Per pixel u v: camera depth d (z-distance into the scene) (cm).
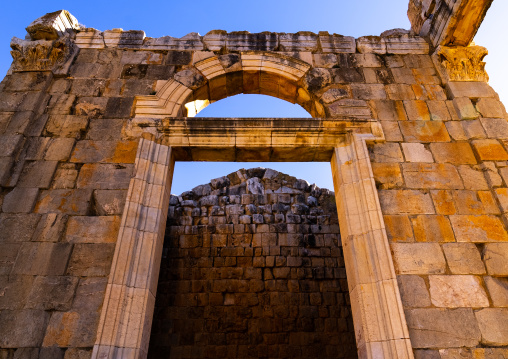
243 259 1191
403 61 748
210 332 1084
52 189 551
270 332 1084
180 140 608
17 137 590
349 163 590
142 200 536
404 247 510
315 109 722
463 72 703
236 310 1115
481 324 454
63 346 429
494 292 478
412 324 452
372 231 511
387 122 646
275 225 1249
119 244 488
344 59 750
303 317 1105
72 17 782
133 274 475
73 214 527
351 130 621
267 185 1345
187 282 1158
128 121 626
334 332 1086
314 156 639
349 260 521
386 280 470
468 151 611
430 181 575
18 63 695
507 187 561
